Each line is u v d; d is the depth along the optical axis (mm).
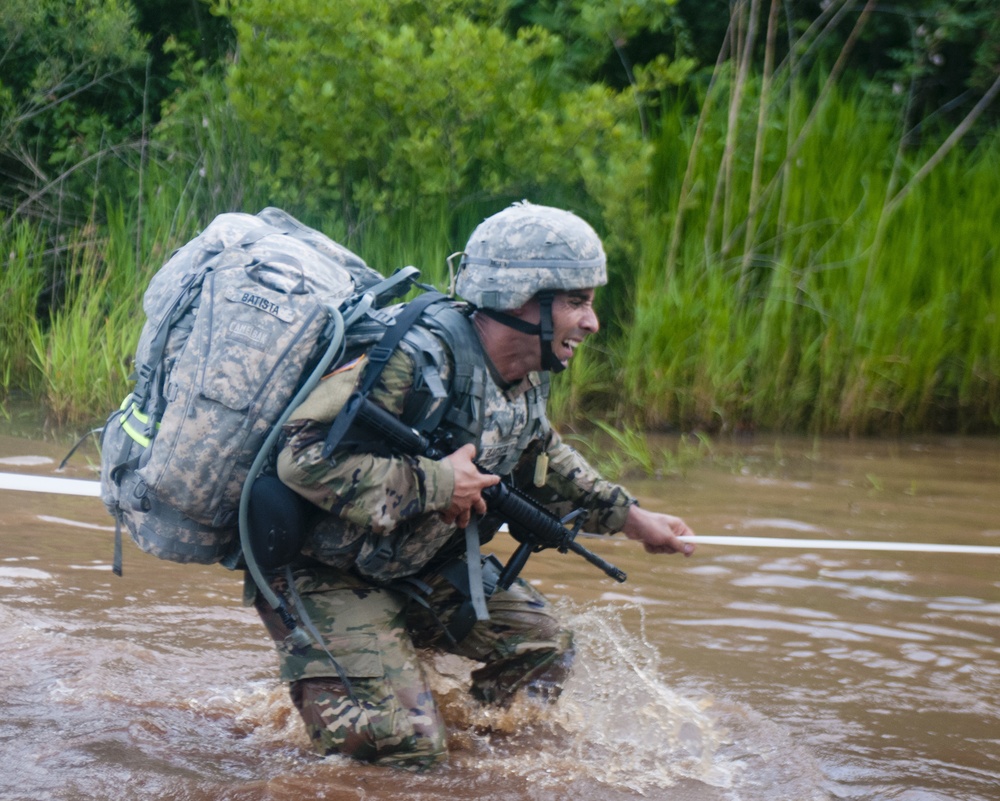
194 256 3564
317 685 3533
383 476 3322
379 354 3383
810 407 9859
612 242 10055
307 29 9805
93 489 6918
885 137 11406
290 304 3379
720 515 7000
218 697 4160
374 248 9945
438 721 3576
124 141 11289
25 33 11234
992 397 10000
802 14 13414
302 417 3291
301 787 3387
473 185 10453
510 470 3754
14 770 3496
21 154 11312
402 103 9633
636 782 3582
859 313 9711
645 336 9602
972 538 6715
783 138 10875
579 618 5156
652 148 9859
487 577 3883
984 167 11172
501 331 3523
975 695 4434
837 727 4082
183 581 5461
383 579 3605
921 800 3525
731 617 5246
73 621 4832
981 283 10391
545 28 11125
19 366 9891
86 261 9992
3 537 5902
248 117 9906
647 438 9172
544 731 3943
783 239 10359
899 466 8594
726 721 4082
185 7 12289
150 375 3477
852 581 5836
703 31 13141
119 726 3857
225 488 3363
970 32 12625
